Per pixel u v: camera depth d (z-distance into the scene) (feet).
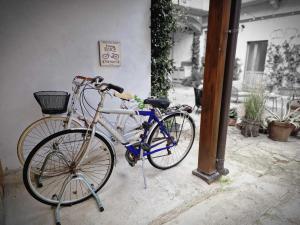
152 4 9.45
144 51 9.54
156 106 6.77
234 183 6.73
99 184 6.23
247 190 6.38
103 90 5.72
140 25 9.12
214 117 6.23
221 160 6.92
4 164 7.14
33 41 6.82
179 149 9.29
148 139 6.93
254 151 9.16
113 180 6.95
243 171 7.45
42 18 6.82
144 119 8.08
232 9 5.61
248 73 21.34
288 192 6.26
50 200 5.54
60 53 7.36
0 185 6.08
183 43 32.37
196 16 27.07
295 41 20.35
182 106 7.98
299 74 20.56
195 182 6.82
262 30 22.81
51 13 6.93
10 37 6.48
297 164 8.00
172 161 8.11
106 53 8.28
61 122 7.82
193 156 8.73
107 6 7.98
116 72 8.84
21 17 6.50
